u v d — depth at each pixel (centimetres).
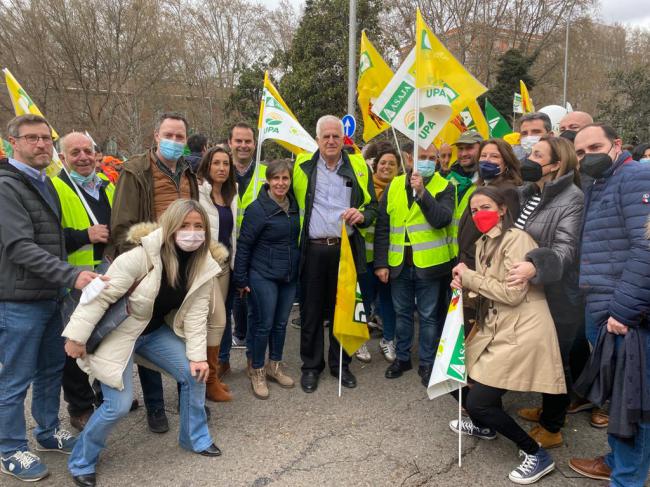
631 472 258
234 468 302
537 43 3369
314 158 407
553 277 271
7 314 279
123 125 2634
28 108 359
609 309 252
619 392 251
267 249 390
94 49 2627
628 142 2023
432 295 412
